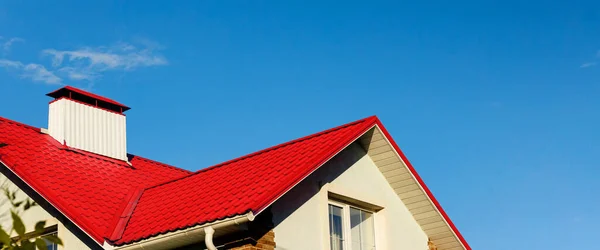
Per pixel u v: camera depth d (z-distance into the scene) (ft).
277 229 37.04
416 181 45.39
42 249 13.80
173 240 36.01
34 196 42.09
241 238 35.29
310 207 39.68
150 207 40.63
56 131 50.67
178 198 40.22
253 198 35.14
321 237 39.58
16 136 47.78
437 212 46.68
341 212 42.68
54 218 40.78
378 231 44.62
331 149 39.47
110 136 53.06
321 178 41.04
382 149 44.55
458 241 48.42
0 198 43.39
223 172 41.86
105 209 41.14
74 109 51.83
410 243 46.47
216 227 34.55
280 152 41.70
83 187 43.19
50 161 45.55
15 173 41.65
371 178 44.96
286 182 36.29
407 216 47.11
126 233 37.91
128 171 50.52
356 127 41.88
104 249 37.27
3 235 12.99
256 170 39.58
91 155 50.34
